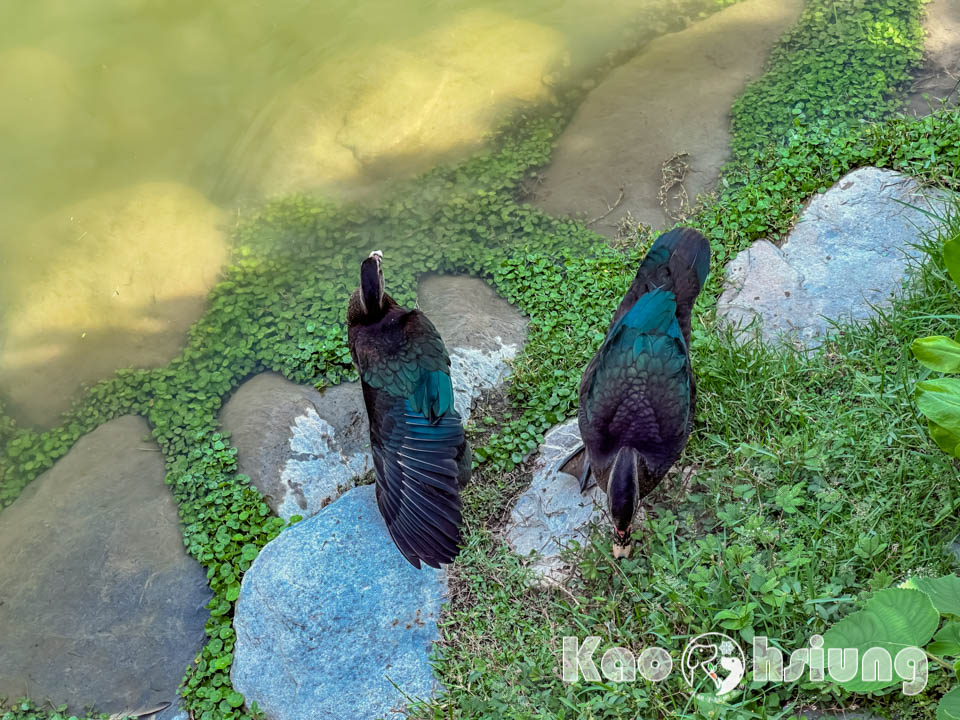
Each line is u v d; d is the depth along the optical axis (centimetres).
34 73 383
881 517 210
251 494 259
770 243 276
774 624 199
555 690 203
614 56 368
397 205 329
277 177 346
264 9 408
